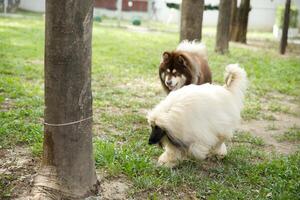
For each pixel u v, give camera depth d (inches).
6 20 501.0
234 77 137.0
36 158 132.8
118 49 364.8
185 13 239.6
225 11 378.3
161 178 125.3
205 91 130.3
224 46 385.4
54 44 102.0
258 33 645.3
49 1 100.1
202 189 121.7
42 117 170.6
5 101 189.0
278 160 140.8
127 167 127.3
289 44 509.0
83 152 109.6
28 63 272.1
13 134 148.9
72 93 105.0
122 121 174.9
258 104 220.8
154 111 129.0
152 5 742.5
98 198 112.7
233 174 131.6
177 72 177.9
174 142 126.0
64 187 109.0
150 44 415.2
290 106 225.3
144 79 259.4
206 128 126.3
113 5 726.5
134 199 115.3
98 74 261.6
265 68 323.3
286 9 406.3
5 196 111.0
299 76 301.9
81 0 100.8
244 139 166.2
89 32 104.3
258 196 118.3
